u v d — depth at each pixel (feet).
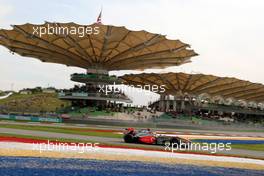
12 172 54.03
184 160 77.77
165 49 291.99
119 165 66.08
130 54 302.04
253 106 454.81
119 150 87.15
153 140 112.78
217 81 347.36
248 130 324.80
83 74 326.44
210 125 309.83
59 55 306.35
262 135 281.95
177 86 363.97
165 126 284.00
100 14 260.83
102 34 260.21
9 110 293.23
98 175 56.49
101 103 322.75
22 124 204.95
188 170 66.39
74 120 264.72
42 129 164.25
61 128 191.31
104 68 324.60
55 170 57.52
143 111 319.47
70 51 297.33
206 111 409.08
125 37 265.34
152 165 68.64
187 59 320.70
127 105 333.42
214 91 389.39
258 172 69.77
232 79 339.57
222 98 422.00
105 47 286.66
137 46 281.74
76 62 321.11
